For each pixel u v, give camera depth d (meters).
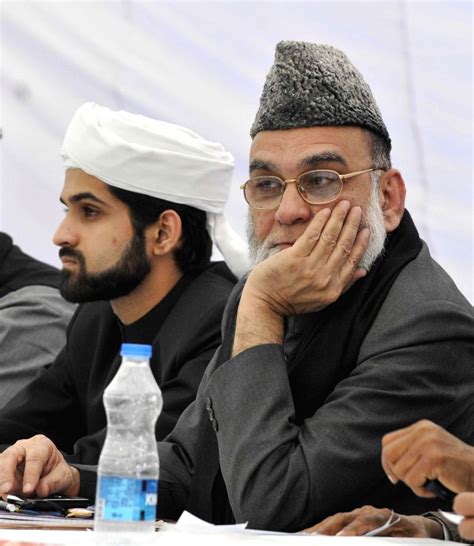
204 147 10.42
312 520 7.04
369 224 7.60
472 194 11.76
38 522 6.58
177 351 9.66
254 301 7.50
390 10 12.07
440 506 7.26
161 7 12.95
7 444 10.43
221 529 6.06
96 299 10.23
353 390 7.16
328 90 7.62
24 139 13.26
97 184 10.16
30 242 13.29
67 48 13.16
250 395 7.18
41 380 10.84
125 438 5.57
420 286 7.49
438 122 11.86
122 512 5.35
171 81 12.90
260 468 7.02
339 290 7.45
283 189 7.68
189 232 10.33
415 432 5.86
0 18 13.21
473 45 11.82
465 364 7.34
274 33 12.62
